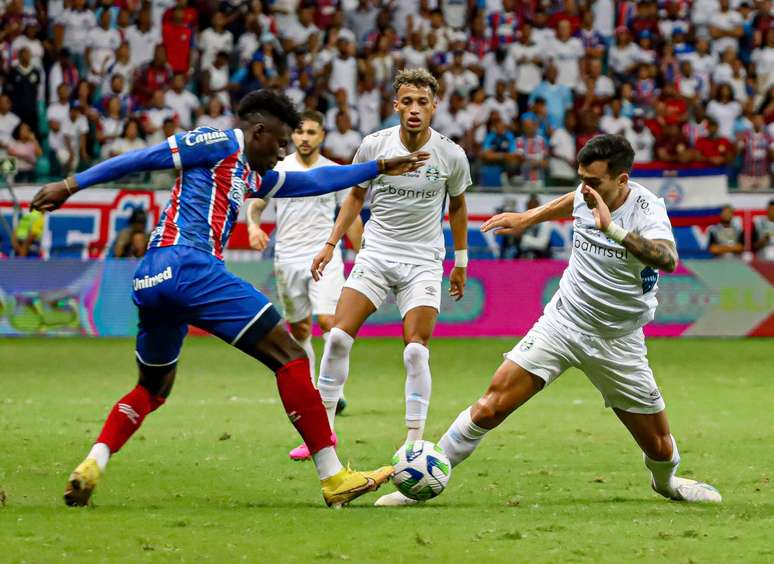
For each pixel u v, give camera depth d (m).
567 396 31.97
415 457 17.36
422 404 21.39
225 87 55.81
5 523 15.24
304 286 29.27
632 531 15.27
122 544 14.09
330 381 22.03
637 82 58.84
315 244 29.16
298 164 28.66
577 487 19.33
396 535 14.84
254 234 28.39
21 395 31.45
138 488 18.94
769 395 32.47
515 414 28.41
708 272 49.22
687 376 36.88
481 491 18.94
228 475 20.28
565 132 55.09
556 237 49.09
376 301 21.98
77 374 36.28
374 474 17.30
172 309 16.56
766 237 49.91
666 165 50.22
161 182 48.19
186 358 41.38
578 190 18.03
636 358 17.72
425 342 21.64
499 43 58.88
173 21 56.09
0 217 47.69
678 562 13.52
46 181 50.94
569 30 59.03
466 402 30.84
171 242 16.53
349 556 13.62
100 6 56.31
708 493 18.05
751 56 61.06
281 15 58.66
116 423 17.02
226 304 16.52
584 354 17.69
